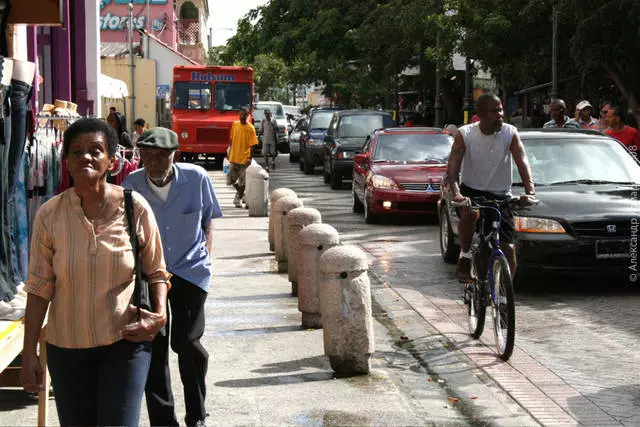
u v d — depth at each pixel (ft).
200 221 17.66
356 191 61.46
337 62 130.41
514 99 124.36
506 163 25.86
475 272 26.04
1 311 18.69
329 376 22.49
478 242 25.40
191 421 17.66
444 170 55.88
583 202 33.40
